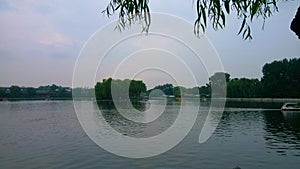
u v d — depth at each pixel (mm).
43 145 29281
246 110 76438
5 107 106312
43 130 41906
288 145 27766
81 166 20688
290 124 46344
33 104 128000
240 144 28219
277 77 112000
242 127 42594
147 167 19906
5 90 153875
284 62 112875
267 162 21203
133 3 3838
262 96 116250
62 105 119562
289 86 109375
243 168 19641
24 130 42469
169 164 20625
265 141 30156
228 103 107688
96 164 21031
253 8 3564
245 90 117375
